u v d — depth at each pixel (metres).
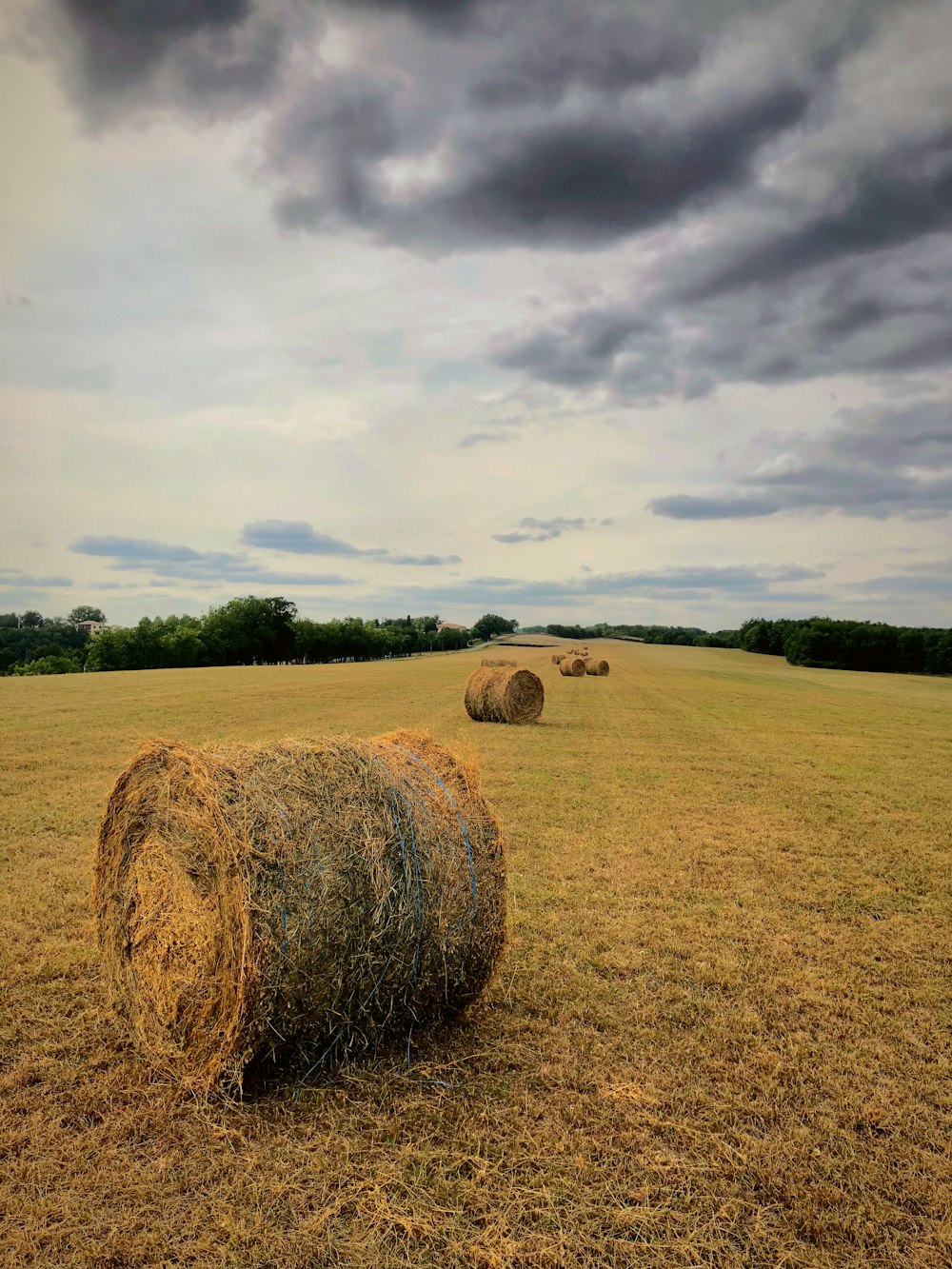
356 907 4.74
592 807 12.15
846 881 8.91
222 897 4.51
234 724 21.23
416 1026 5.29
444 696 31.61
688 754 18.28
